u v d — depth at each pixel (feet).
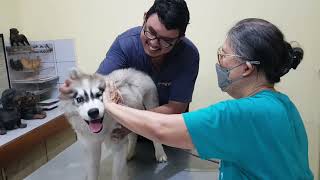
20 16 6.97
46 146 6.12
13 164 5.29
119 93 3.43
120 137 3.63
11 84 6.63
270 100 2.52
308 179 2.76
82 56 6.89
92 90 3.30
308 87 6.07
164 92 4.45
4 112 5.33
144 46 3.95
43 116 6.01
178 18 3.41
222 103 2.53
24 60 6.73
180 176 4.30
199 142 2.45
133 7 6.43
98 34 6.71
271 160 2.45
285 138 2.49
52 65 7.04
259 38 2.49
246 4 5.96
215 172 4.40
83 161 4.65
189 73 4.29
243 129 2.40
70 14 6.73
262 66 2.56
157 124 2.56
